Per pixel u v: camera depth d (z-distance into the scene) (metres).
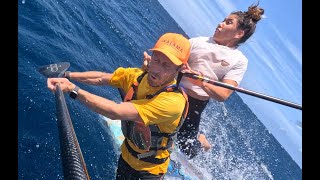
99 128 2.33
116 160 2.23
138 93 1.62
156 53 1.50
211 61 2.20
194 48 2.24
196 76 1.80
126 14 5.55
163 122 1.60
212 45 2.22
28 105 2.01
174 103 1.53
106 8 4.68
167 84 1.56
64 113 1.09
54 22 2.97
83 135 2.19
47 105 2.10
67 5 3.49
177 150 2.67
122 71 1.76
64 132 0.96
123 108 1.47
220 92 2.18
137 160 1.77
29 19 2.75
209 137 3.88
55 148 1.94
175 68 1.52
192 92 2.30
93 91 2.58
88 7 3.96
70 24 3.25
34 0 2.97
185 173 2.63
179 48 1.50
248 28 2.19
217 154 3.58
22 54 2.31
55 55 2.59
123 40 4.12
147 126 1.64
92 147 2.18
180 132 2.46
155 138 1.67
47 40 2.68
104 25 4.01
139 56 4.09
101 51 3.39
